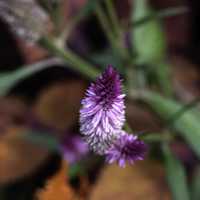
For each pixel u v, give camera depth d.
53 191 0.58
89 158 0.71
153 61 0.73
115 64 0.75
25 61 0.89
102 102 0.44
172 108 0.68
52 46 0.67
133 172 0.74
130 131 0.50
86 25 0.91
